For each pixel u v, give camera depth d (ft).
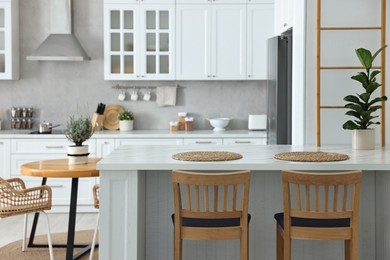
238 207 12.10
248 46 21.47
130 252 10.61
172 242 12.26
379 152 12.21
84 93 22.85
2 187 12.72
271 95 17.48
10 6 21.33
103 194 10.58
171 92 22.79
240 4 21.36
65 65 22.77
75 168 13.03
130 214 10.59
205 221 10.47
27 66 22.67
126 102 22.95
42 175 12.71
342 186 11.99
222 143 20.71
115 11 21.38
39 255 15.21
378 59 14.12
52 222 19.26
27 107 22.72
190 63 21.47
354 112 12.75
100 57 22.76
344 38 14.10
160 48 21.48
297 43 14.46
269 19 21.43
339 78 14.15
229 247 12.21
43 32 22.54
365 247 12.10
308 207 9.95
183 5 21.31
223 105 22.95
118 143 20.61
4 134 20.53
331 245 12.05
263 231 12.13
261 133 20.86
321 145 13.98
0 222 19.19
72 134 13.85
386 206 11.26
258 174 12.09
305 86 14.17
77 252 15.44
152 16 21.40
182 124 22.48
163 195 12.24
